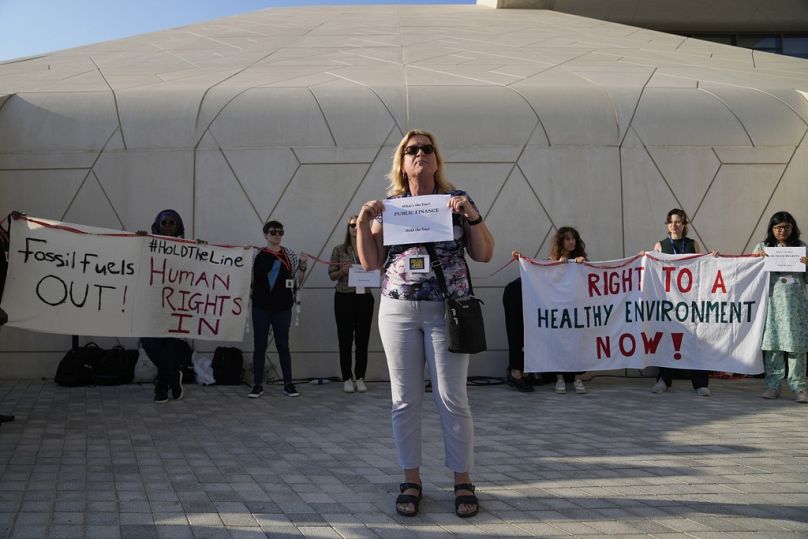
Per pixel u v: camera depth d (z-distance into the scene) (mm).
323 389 7797
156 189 8570
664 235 8805
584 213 8773
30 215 8469
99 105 8719
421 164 3572
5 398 6918
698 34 18156
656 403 6863
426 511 3469
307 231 8617
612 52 12086
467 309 3396
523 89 9148
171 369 6871
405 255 3518
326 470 4277
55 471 4199
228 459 4551
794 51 18156
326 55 11406
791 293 6895
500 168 8750
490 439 5191
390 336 3543
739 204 8875
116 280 6516
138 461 4473
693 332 7398
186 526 3223
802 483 3971
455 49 12016
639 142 8875
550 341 7438
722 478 4082
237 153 8641
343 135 8688
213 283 7188
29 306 6098
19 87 9156
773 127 9008
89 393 7285
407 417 3531
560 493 3783
